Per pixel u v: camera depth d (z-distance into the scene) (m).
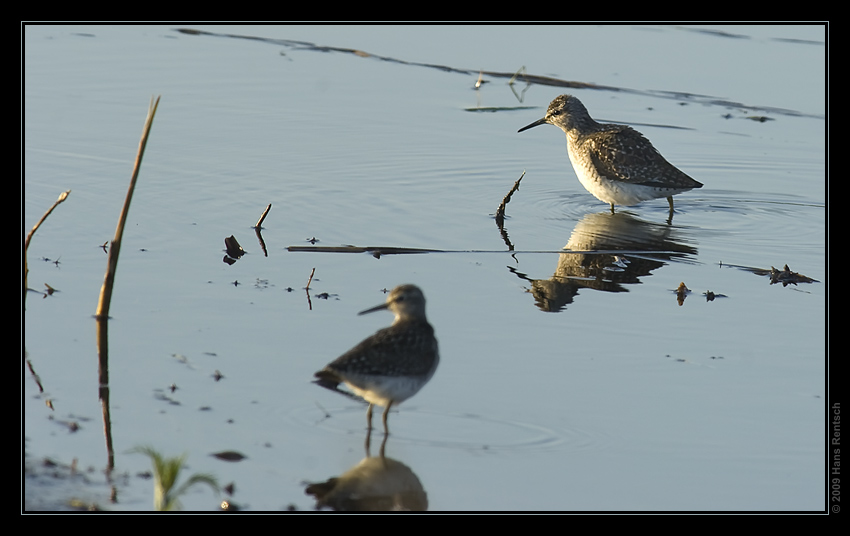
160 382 11.18
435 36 28.48
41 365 11.45
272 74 25.00
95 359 11.65
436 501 9.33
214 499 9.15
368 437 10.33
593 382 11.66
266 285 14.16
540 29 29.22
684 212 18.72
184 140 20.42
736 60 26.45
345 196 18.27
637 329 13.23
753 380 11.80
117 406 10.62
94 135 20.25
